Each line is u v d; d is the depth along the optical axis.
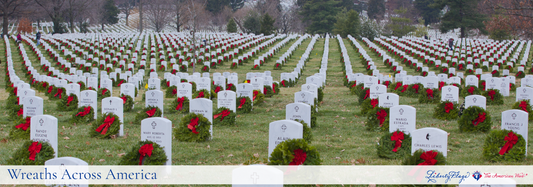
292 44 54.59
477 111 10.84
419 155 6.60
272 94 18.42
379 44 54.03
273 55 41.44
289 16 95.75
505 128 8.91
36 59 36.12
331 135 10.97
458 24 72.62
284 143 6.98
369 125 11.47
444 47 47.75
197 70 30.75
